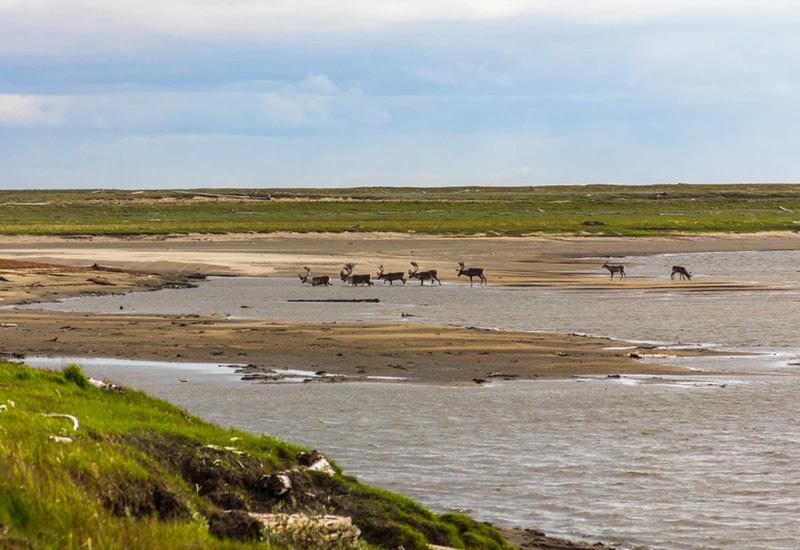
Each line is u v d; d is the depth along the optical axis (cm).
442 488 6362
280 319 14950
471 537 5134
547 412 8500
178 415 6284
